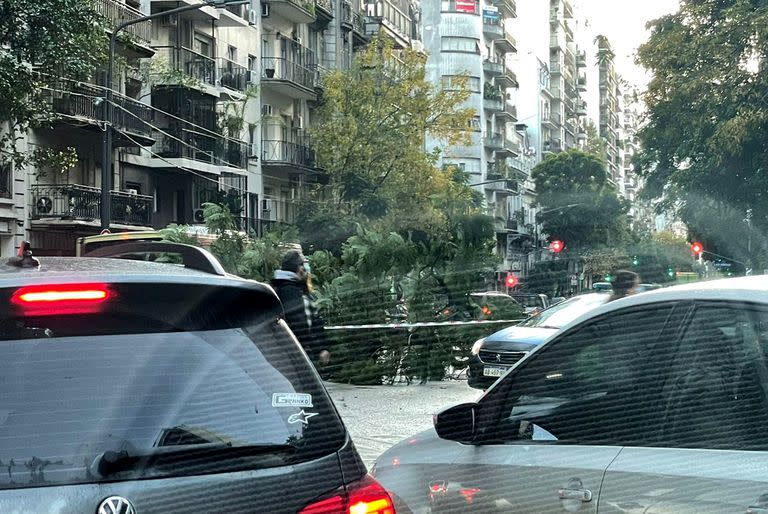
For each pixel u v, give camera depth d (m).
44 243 35.34
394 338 14.24
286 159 48.59
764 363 3.12
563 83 115.12
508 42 89.81
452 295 15.24
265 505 2.56
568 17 121.88
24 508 2.35
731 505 2.97
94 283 2.60
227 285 2.79
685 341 3.39
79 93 33.56
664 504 3.14
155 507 2.44
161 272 2.80
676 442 3.25
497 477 3.71
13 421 2.45
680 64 37.56
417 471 4.08
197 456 2.53
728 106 36.00
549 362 3.80
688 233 35.72
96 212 36.12
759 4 36.16
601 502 3.33
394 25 67.62
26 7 23.88
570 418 3.61
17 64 24.06
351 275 14.47
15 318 2.55
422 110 47.94
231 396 2.67
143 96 39.41
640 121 39.06
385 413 11.23
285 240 14.52
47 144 35.06
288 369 2.84
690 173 36.50
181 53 42.03
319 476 2.67
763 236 35.03
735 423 3.12
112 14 36.50
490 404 3.93
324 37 56.88
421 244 15.41
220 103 44.66
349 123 46.81
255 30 48.47
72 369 2.54
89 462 2.44
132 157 39.91
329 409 2.85
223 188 44.75
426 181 47.34
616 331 3.62
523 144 97.88
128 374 2.58
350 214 43.25
